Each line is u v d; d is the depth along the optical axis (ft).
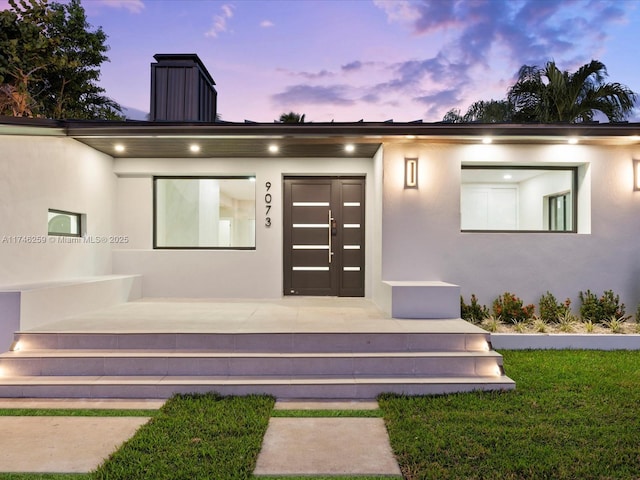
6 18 33.55
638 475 9.25
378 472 9.60
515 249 22.29
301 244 26.73
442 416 12.29
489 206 24.91
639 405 13.00
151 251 25.73
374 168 24.99
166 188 27.02
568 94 39.65
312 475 9.46
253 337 16.03
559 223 24.45
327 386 14.28
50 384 14.20
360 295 26.53
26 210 18.63
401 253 22.07
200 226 26.78
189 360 15.15
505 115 42.06
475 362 15.31
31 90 45.11
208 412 12.59
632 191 22.18
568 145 22.21
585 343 19.22
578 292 22.24
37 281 19.31
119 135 19.75
